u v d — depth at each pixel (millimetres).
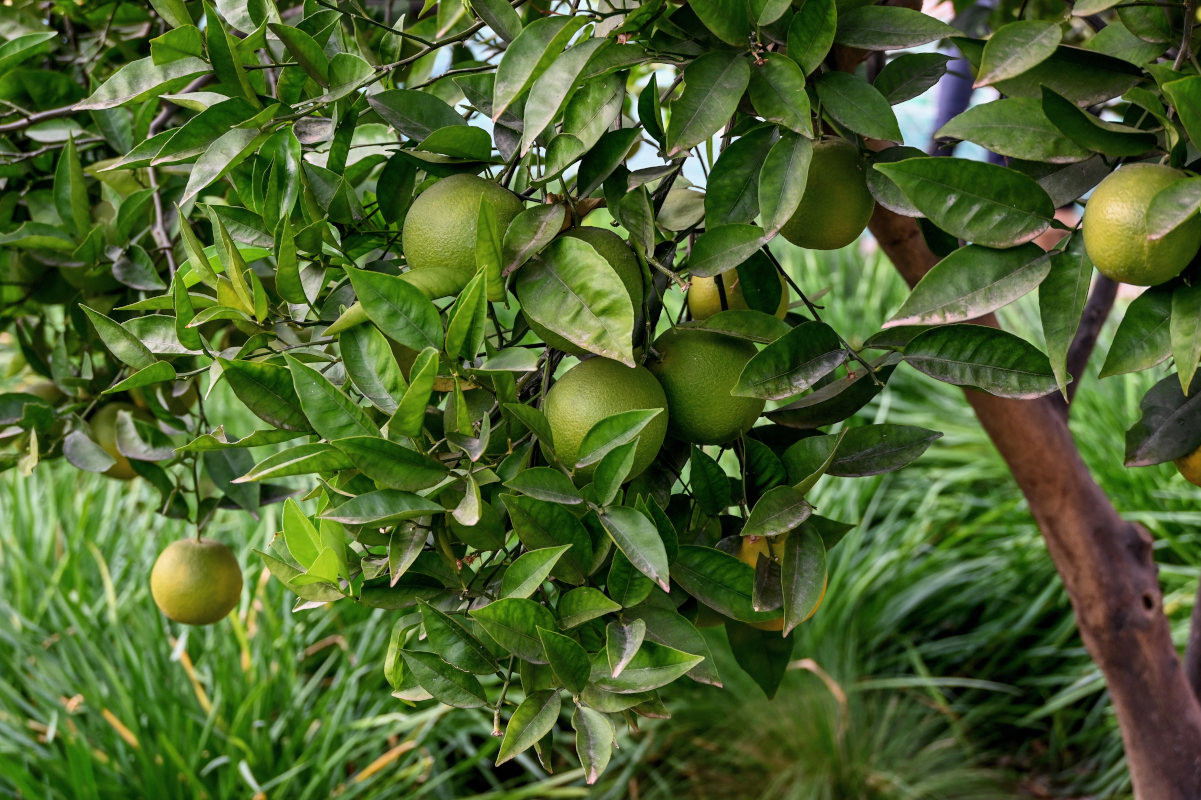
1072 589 1755
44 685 3092
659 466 1284
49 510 3891
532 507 1168
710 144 1333
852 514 3986
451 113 1298
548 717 1165
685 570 1213
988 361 1231
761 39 1212
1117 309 4352
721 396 1235
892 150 1241
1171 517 3637
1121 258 1122
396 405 1176
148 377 1266
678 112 1174
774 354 1212
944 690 3936
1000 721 3816
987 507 4168
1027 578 3904
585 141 1203
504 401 1178
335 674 3539
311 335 1299
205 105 1333
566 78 1181
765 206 1188
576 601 1165
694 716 3521
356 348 1186
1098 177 1204
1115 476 3900
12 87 1667
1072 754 3686
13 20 1715
